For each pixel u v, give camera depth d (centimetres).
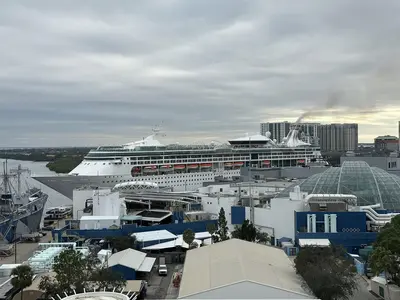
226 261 6838
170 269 9419
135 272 8325
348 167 12862
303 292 5812
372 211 10756
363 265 8662
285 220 11119
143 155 18400
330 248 7756
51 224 15362
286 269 6912
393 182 12375
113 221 11969
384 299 7150
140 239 10750
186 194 14812
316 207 10838
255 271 6284
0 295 6950
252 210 11812
